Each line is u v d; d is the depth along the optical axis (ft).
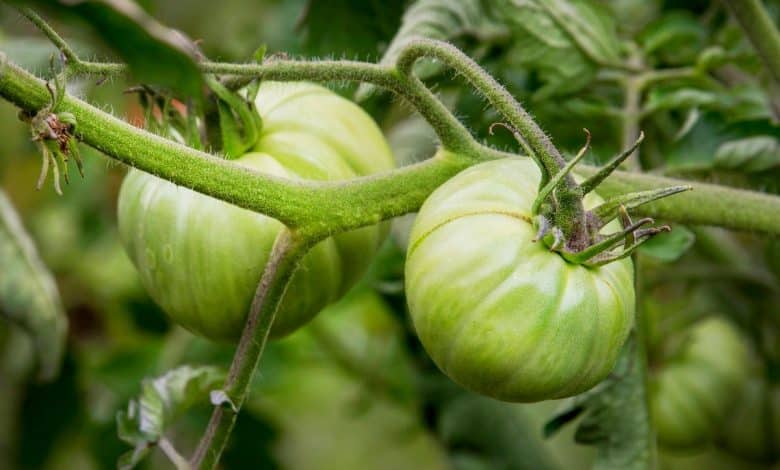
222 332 2.84
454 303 2.59
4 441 3.92
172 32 2.70
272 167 2.80
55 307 3.21
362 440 4.45
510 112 2.60
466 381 2.64
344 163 2.85
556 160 2.58
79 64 2.66
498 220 2.60
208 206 2.77
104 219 4.03
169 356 3.58
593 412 3.01
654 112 3.16
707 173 3.07
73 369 3.86
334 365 3.99
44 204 3.99
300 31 3.22
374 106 3.24
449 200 2.64
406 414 4.20
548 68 3.16
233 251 2.77
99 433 3.65
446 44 2.66
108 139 2.61
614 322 2.61
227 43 3.76
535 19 3.14
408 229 3.44
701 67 3.20
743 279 3.51
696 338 3.63
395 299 3.43
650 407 3.01
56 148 2.56
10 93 2.56
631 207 2.59
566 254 2.59
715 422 3.59
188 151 2.65
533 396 2.63
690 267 3.53
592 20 3.16
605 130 3.22
